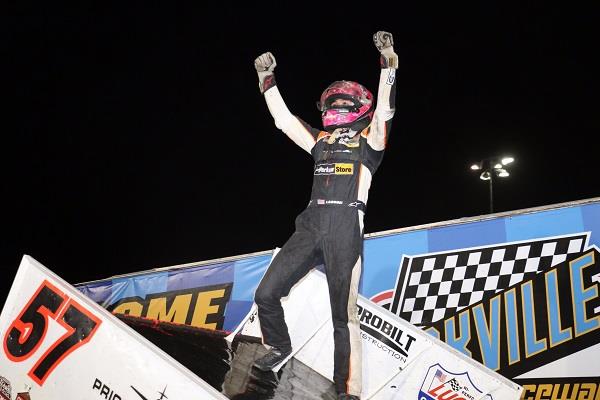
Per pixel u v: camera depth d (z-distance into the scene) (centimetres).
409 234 514
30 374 274
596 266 445
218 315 589
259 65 359
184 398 242
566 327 443
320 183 328
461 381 345
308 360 379
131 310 642
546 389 437
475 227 493
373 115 333
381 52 313
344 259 313
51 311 281
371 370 363
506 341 459
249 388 309
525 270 466
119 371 258
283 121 352
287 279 322
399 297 502
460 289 484
